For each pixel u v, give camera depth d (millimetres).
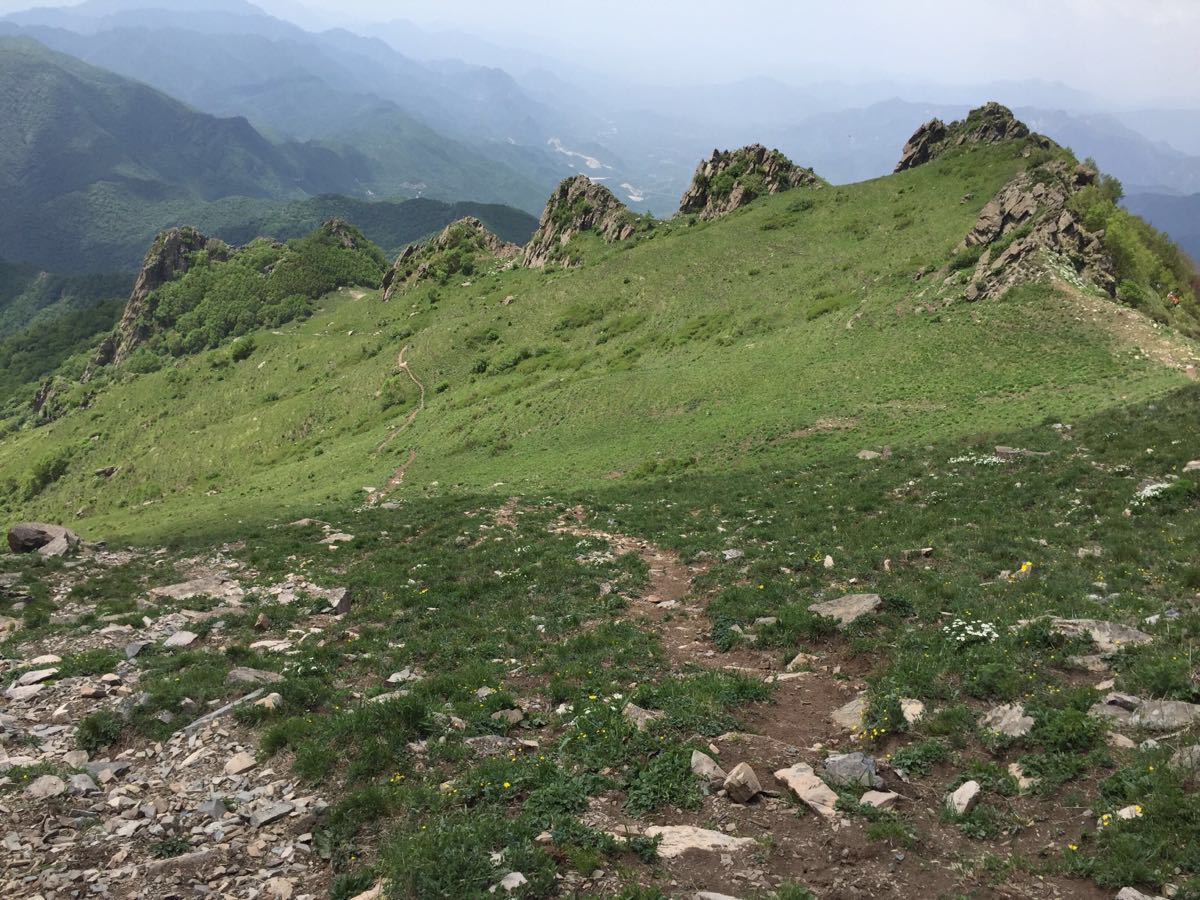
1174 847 7711
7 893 8383
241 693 14102
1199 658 11555
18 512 143000
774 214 133750
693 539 27078
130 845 9438
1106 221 64312
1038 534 20578
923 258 82375
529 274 166125
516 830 9031
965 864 8164
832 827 8969
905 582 18422
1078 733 10047
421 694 13508
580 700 13109
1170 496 20531
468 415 84500
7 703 14289
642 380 73250
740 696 13000
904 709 11758
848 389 56094
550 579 22438
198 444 130500
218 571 26859
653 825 9336
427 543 29922
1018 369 51094
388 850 8875
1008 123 131750
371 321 183750
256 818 9875
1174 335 51031
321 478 80438
